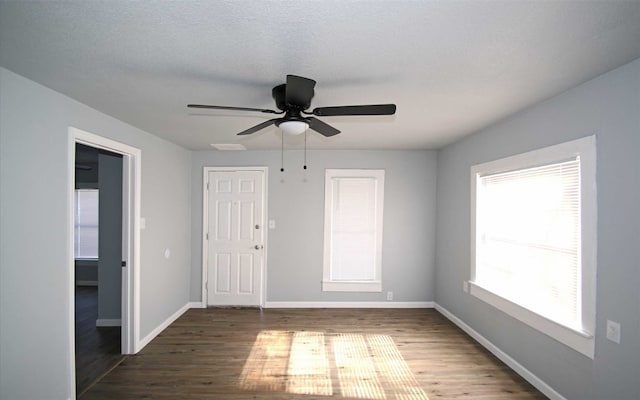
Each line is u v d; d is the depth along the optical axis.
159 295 3.58
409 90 2.13
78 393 2.40
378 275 4.47
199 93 2.20
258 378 2.63
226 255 4.48
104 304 3.81
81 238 5.95
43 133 2.04
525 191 2.68
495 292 3.00
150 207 3.39
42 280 2.02
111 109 2.54
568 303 2.22
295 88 1.64
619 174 1.81
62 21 1.33
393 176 4.50
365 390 2.47
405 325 3.82
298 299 4.48
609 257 1.87
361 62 1.72
